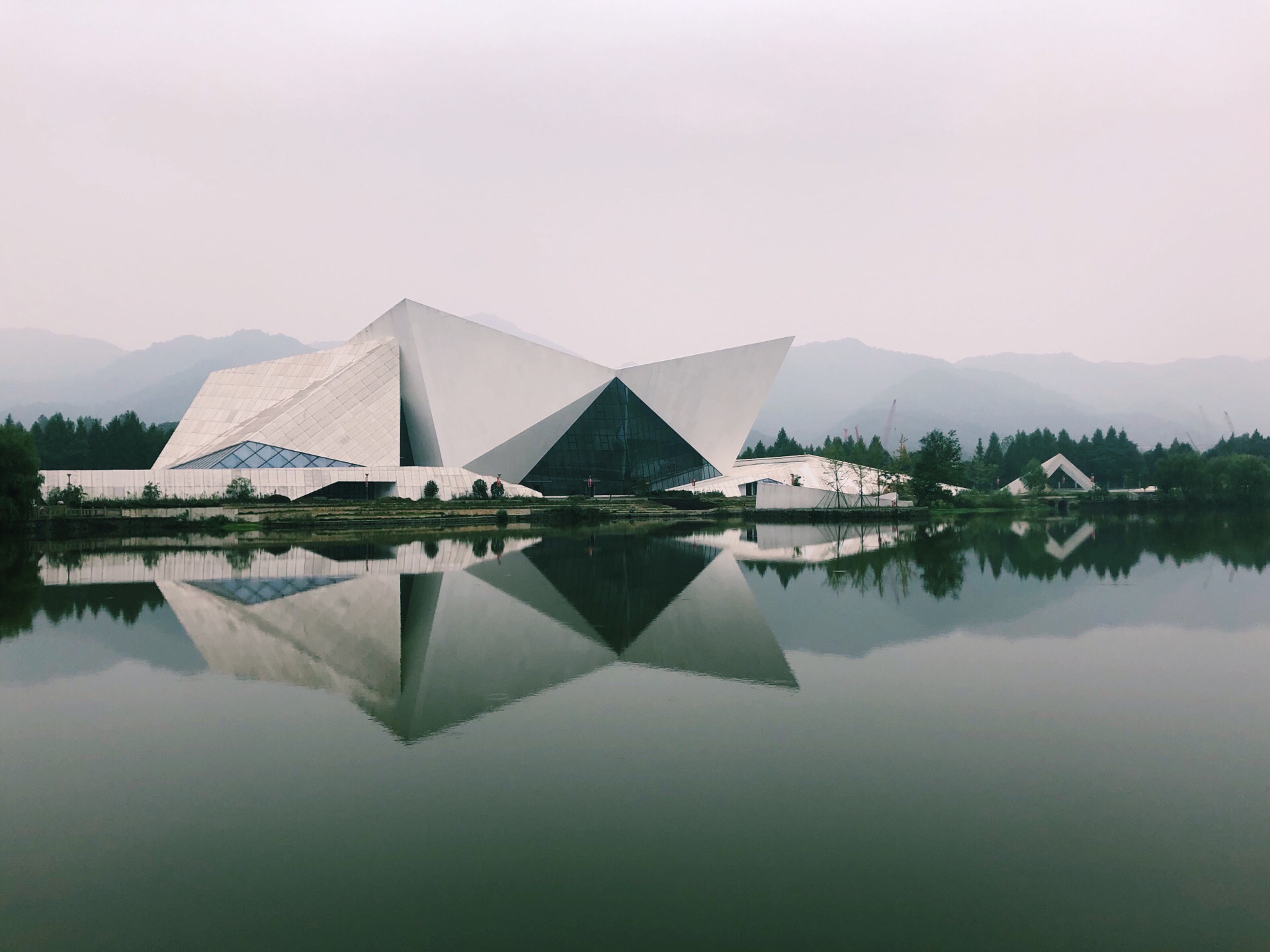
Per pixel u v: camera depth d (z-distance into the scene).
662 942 6.41
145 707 12.84
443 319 69.19
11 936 6.58
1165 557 33.16
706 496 74.44
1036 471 106.69
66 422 127.19
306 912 6.93
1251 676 14.23
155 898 7.19
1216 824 8.52
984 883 7.34
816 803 9.05
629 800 9.17
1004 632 18.06
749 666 15.25
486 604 22.02
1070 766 10.12
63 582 26.66
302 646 17.05
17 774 10.10
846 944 6.37
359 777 9.91
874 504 67.00
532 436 73.62
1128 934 6.52
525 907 6.97
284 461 65.06
